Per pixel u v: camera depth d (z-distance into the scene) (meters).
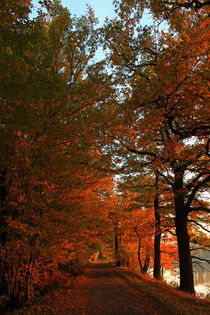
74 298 8.04
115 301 7.51
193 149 7.30
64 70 8.36
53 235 6.98
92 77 7.24
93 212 11.05
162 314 5.68
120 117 7.00
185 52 4.77
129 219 16.59
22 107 5.18
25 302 6.96
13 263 6.77
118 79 7.64
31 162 5.96
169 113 5.78
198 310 5.86
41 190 6.42
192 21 5.99
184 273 9.51
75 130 6.90
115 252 25.03
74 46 7.82
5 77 4.99
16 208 5.92
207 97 5.50
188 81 4.95
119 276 14.88
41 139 5.93
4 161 5.42
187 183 10.94
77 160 7.77
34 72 6.07
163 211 12.14
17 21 5.55
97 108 8.70
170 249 17.64
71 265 16.05
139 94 5.97
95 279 14.05
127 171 9.52
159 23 6.57
